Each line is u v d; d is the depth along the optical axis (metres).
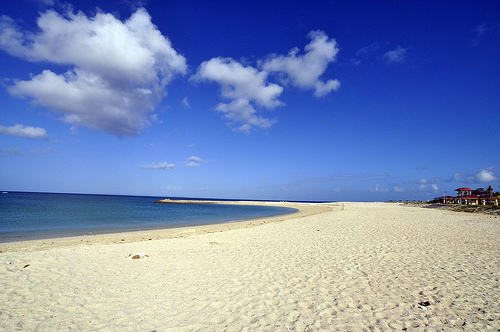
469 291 5.73
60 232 16.72
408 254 9.02
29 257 8.22
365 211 36.31
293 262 8.17
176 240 12.15
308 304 5.22
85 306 5.14
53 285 6.09
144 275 6.93
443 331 4.18
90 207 44.03
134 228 19.56
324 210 44.44
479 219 22.42
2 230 17.03
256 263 8.09
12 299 5.34
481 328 4.25
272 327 4.39
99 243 12.57
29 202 52.66
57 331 4.27
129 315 4.81
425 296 5.52
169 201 96.56
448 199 58.00
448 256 8.70
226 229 18.69
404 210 39.31
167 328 4.38
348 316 4.71
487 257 8.55
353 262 8.11
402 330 4.23
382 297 5.50
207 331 4.29
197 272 7.21
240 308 5.09
